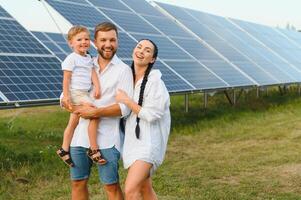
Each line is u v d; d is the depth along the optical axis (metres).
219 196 7.83
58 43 14.00
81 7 15.84
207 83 15.70
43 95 10.16
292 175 9.16
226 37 23.97
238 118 16.44
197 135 13.51
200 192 8.09
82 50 5.37
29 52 11.66
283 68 24.70
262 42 28.14
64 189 8.16
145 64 5.48
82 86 5.34
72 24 14.03
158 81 5.40
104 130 5.43
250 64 21.50
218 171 9.55
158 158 5.48
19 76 10.38
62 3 15.16
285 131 14.01
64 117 17.80
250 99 21.72
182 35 19.89
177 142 12.61
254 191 8.13
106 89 5.41
